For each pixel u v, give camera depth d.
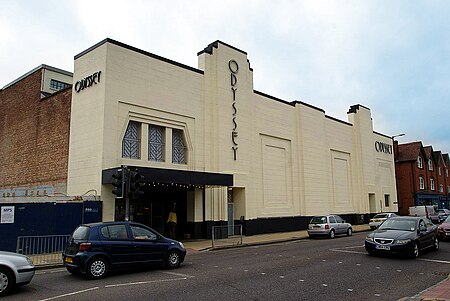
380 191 41.28
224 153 23.39
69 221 16.55
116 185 14.02
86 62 19.61
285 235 24.69
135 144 19.64
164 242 11.95
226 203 23.27
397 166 50.72
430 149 55.00
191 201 21.94
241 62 25.66
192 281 9.95
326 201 32.06
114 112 18.45
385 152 44.00
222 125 23.52
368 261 13.18
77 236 10.88
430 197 51.97
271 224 26.41
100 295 8.48
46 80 25.09
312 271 11.36
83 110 19.28
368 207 37.94
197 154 22.05
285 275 10.74
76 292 8.81
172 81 21.27
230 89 24.44
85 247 10.40
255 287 9.21
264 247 18.80
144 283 9.73
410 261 13.14
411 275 10.71
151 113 20.06
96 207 17.31
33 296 8.48
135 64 19.62
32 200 18.45
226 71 24.36
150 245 11.52
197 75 22.70
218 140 23.11
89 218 17.06
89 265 10.32
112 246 10.77
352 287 9.22
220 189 23.05
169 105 20.92
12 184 24.73
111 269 10.70
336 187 34.31
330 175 33.47
